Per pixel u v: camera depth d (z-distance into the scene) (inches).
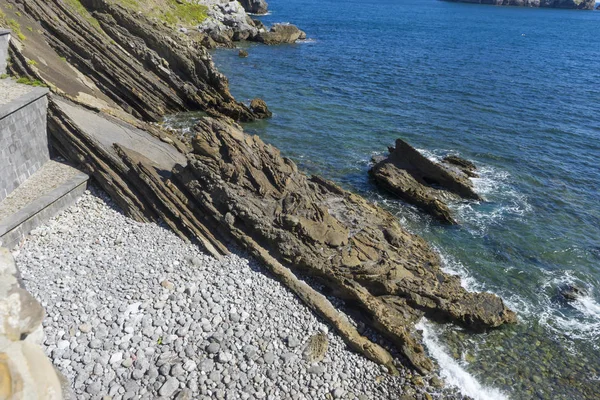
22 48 1382.9
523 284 1087.0
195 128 1130.7
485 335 931.3
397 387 791.7
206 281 912.3
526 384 824.9
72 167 1160.2
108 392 668.1
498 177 1585.9
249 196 1059.9
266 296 903.7
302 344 821.2
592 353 904.9
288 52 3417.8
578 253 1208.8
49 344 707.4
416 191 1380.4
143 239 1015.0
